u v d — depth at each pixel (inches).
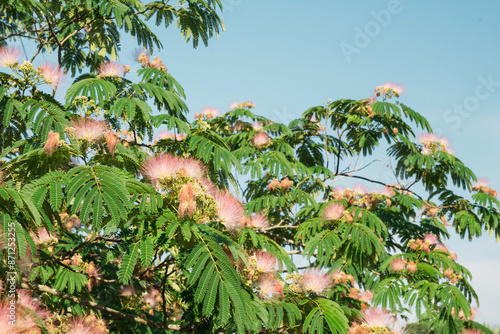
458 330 248.5
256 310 155.6
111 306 243.4
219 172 234.8
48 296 207.3
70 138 155.8
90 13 291.1
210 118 344.8
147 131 238.1
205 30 301.0
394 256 259.9
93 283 215.6
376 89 357.7
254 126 341.4
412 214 365.1
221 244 143.1
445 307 238.7
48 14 283.4
